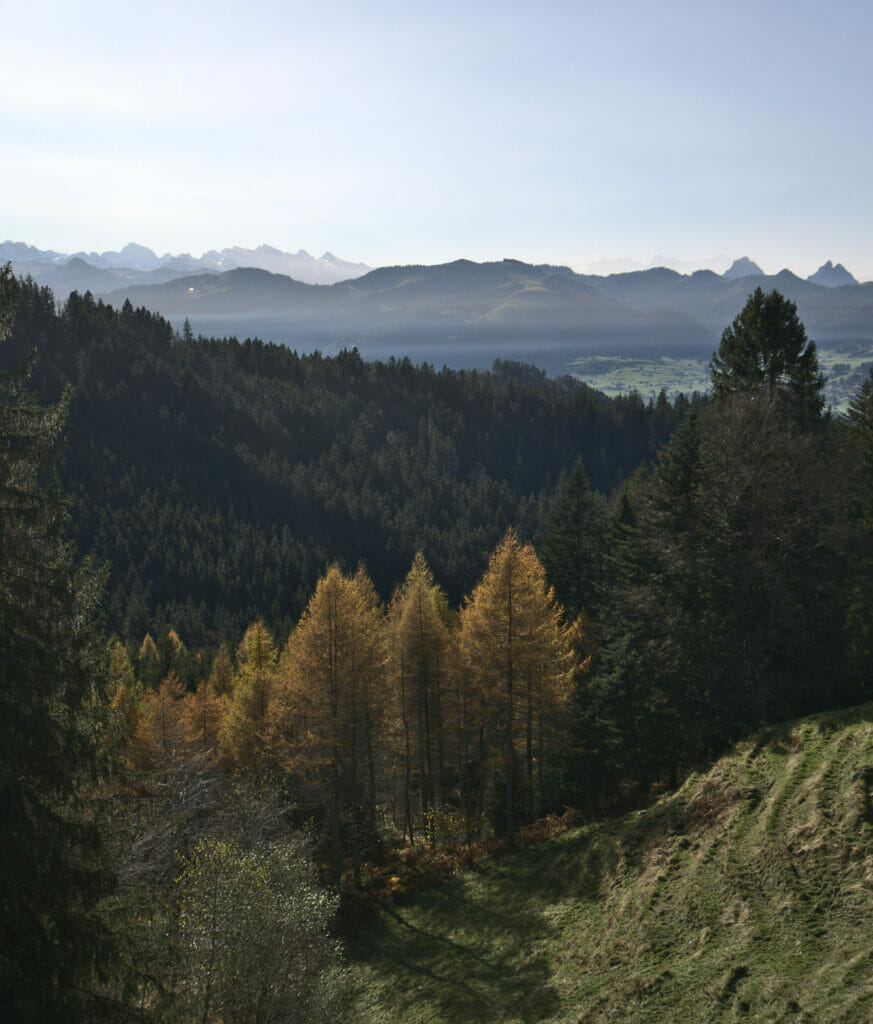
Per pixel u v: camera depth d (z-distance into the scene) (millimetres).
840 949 13352
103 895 12922
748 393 30469
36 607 12859
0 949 11320
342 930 25672
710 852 18375
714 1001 13727
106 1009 12469
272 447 175125
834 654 25953
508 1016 17234
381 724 31594
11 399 13383
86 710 13719
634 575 31516
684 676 27125
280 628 87250
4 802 11633
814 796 17578
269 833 27219
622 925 18172
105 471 149000
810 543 26062
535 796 33125
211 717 42625
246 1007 15938
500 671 30156
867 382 33656
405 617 33750
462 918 24156
